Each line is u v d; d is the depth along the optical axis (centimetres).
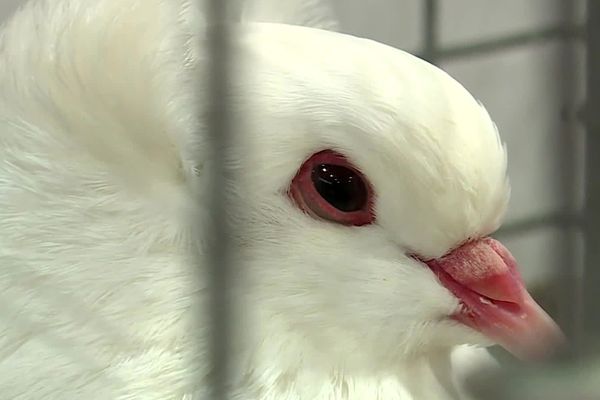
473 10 38
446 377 29
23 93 28
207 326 28
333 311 28
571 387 29
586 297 35
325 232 28
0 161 28
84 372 28
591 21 34
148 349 28
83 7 28
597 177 36
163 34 28
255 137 28
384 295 28
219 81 28
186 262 28
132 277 28
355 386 28
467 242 28
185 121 28
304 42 28
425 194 28
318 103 27
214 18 28
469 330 28
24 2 31
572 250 36
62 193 28
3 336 28
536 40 37
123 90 28
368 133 27
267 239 28
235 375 28
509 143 39
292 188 28
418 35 38
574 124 36
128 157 28
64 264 28
